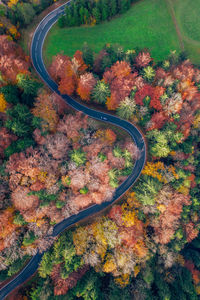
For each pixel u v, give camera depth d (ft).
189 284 190.29
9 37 195.62
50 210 160.25
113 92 181.88
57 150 156.87
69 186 166.09
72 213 188.14
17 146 151.02
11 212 148.56
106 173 171.01
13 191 146.30
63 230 193.57
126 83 179.83
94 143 172.65
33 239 154.61
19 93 165.07
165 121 196.13
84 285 162.20
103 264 170.30
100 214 200.03
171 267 200.85
